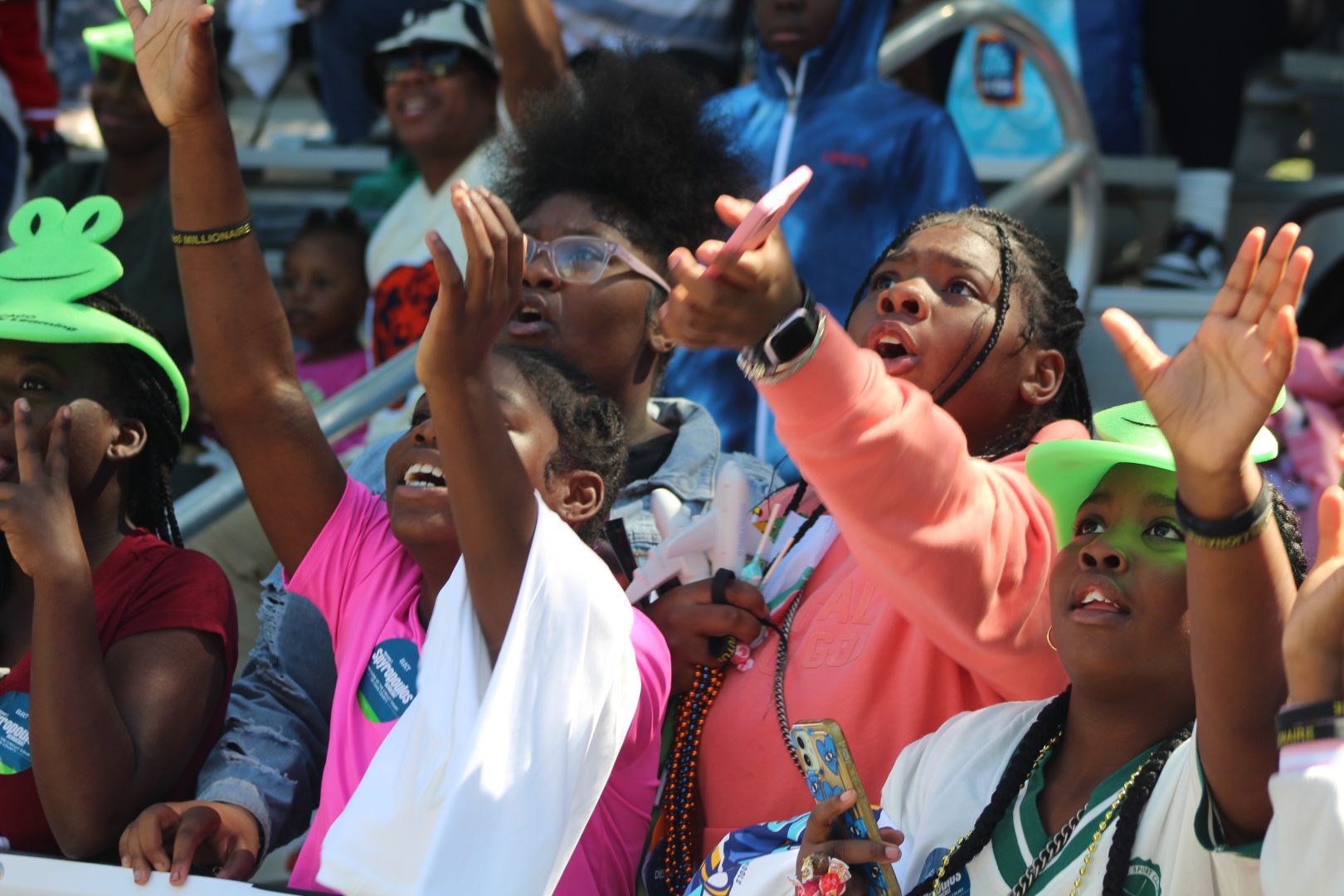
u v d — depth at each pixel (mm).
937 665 8789
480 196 7262
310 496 9250
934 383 9438
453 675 7504
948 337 9430
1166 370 6227
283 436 9172
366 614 9000
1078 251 16969
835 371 7172
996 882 7348
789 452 7637
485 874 7184
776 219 6438
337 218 18812
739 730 9055
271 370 9172
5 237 18766
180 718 9039
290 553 9359
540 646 7465
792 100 15422
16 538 8547
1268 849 5906
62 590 8562
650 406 12375
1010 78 19984
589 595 7586
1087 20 19828
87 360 9672
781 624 9477
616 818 8727
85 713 8500
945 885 7434
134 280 17016
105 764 8531
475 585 7598
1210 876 6680
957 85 20266
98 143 23328
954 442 7812
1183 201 19891
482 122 17172
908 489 7664
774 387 7191
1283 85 23750
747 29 20188
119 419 9789
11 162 18781
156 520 10219
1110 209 21000
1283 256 6004
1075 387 10125
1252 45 20016
